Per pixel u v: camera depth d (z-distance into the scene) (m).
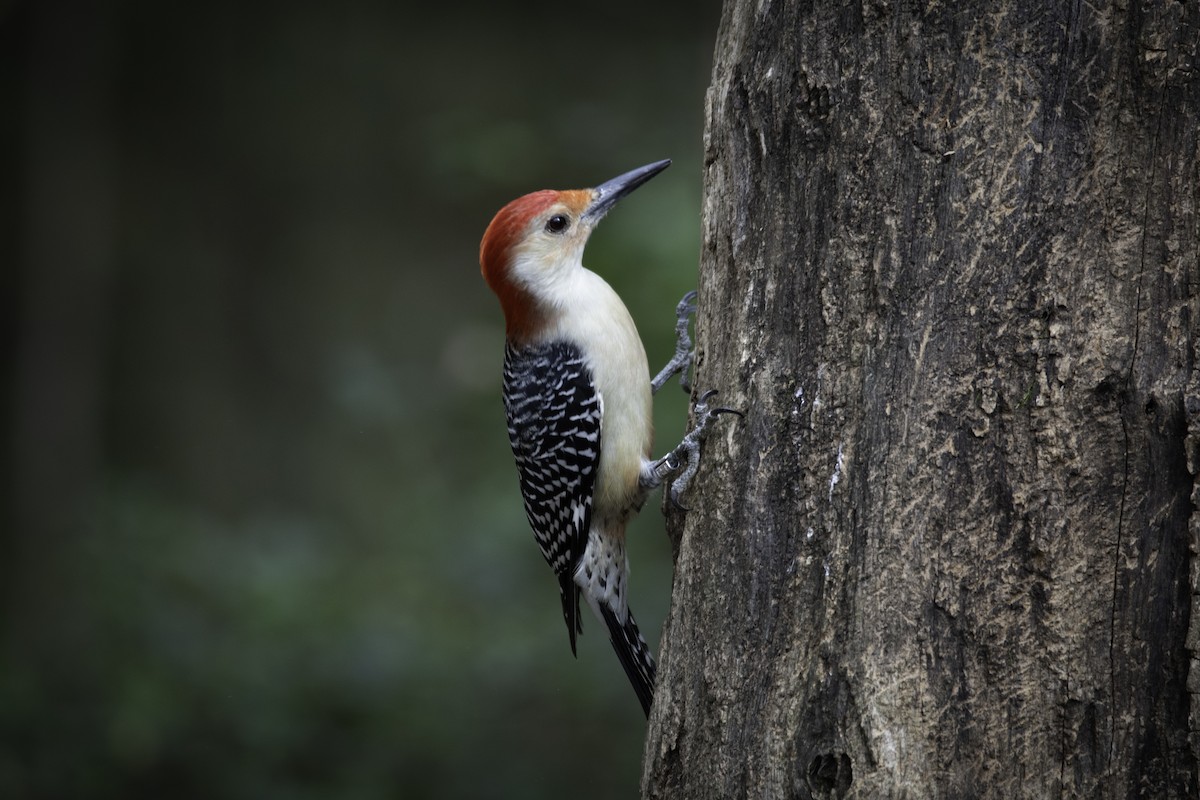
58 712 12.20
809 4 4.68
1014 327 4.34
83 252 17.88
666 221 11.55
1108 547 4.25
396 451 15.78
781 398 4.78
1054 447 4.29
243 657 12.62
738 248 5.02
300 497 17.47
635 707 12.12
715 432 5.08
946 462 4.40
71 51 18.00
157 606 13.18
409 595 13.59
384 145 19.39
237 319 18.70
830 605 4.54
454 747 11.90
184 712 12.11
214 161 18.98
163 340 18.36
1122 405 4.25
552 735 12.00
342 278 18.94
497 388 15.04
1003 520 4.33
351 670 12.53
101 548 14.00
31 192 17.80
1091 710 4.24
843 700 4.45
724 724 4.79
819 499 4.65
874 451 4.52
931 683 4.36
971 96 4.39
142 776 11.72
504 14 19.47
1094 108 4.27
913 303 4.48
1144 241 4.23
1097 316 4.27
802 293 4.74
